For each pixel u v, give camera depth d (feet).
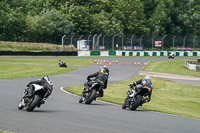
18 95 190.70
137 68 551.59
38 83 135.44
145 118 133.49
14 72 394.52
